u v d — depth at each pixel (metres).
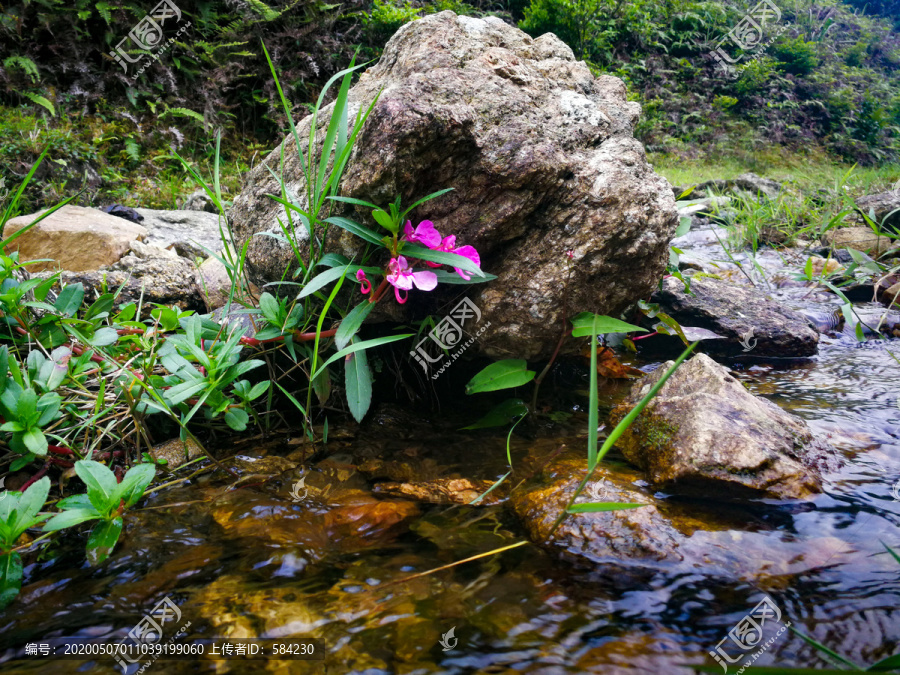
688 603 1.30
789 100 13.97
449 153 1.89
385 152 1.78
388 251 2.01
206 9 8.06
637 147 2.17
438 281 1.92
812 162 12.12
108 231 3.11
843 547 1.49
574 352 2.44
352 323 1.85
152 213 4.52
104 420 1.95
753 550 1.47
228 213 2.62
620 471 1.88
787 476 1.73
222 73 7.78
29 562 1.47
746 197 6.88
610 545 1.48
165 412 1.92
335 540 1.55
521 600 1.32
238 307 2.68
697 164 10.98
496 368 2.16
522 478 1.88
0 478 1.71
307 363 2.33
